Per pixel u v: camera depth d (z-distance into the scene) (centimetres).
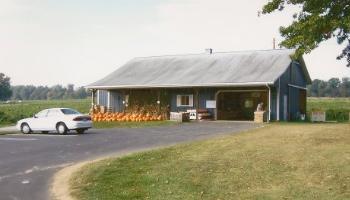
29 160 1573
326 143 1600
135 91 4006
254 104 3791
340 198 966
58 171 1340
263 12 1870
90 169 1296
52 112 2659
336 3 1669
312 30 1688
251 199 974
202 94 3712
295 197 982
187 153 1510
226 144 1689
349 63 2173
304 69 4050
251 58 3912
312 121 3478
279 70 3494
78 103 10600
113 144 1956
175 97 3834
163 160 1395
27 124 2712
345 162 1258
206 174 1198
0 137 2444
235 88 3581
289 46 1752
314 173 1169
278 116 3384
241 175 1178
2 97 17875
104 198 1009
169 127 2838
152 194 1030
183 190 1052
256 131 2186
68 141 2142
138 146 1848
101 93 4191
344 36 1908
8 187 1143
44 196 1045
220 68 3850
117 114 3706
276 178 1140
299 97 4028
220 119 3691
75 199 1010
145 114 3819
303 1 1756
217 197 994
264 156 1401
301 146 1557
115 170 1273
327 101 7650
